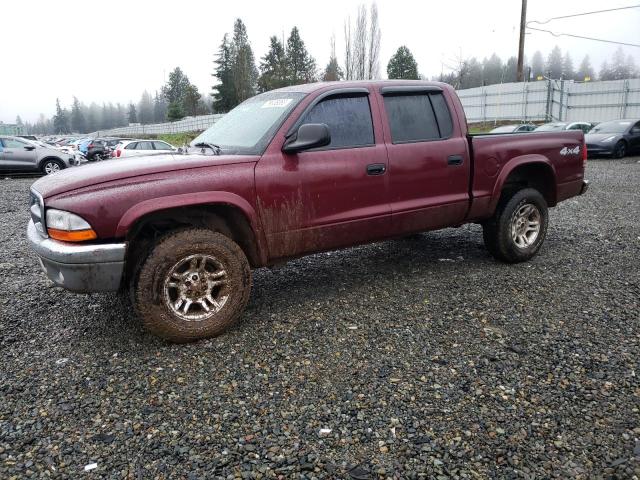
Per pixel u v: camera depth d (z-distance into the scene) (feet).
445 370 10.32
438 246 20.17
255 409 9.09
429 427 8.51
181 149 14.55
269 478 7.40
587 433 8.28
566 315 12.96
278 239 12.64
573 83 97.09
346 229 13.61
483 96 113.91
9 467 7.66
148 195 10.91
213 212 12.21
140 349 11.47
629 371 10.14
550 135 17.75
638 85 88.84
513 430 8.39
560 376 10.00
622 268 16.84
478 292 14.74
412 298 14.39
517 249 17.19
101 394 9.64
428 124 15.19
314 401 9.30
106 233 10.65
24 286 16.12
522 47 105.70
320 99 13.26
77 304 14.42
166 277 11.15
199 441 8.23
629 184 38.01
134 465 7.70
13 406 9.28
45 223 10.94
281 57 166.91
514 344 11.40
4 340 12.09
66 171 12.43
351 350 11.26
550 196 18.25
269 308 13.85
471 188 15.84
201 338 11.80
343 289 15.28
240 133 13.55
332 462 7.72
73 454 7.95
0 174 58.54
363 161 13.62
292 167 12.57
